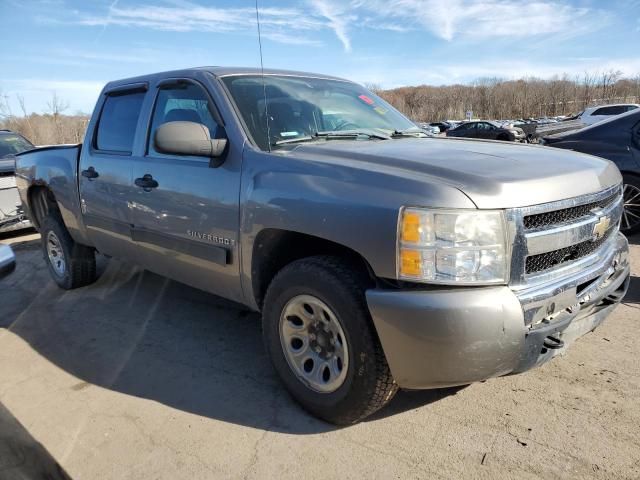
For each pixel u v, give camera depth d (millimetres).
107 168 3912
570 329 2453
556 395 2809
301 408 2812
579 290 2451
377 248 2203
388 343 2219
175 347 3637
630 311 3836
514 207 2162
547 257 2326
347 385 2443
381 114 3764
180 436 2621
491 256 2123
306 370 2713
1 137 8867
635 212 5906
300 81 3633
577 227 2406
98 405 2936
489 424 2598
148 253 3666
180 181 3193
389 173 2322
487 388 2916
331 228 2350
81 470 2398
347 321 2354
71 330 4008
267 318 2785
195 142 2852
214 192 2967
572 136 6371
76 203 4375
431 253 2111
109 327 4031
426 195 2145
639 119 5898
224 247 2973
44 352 3652
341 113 3514
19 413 2875
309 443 2523
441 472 2287
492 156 2619
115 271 5422
